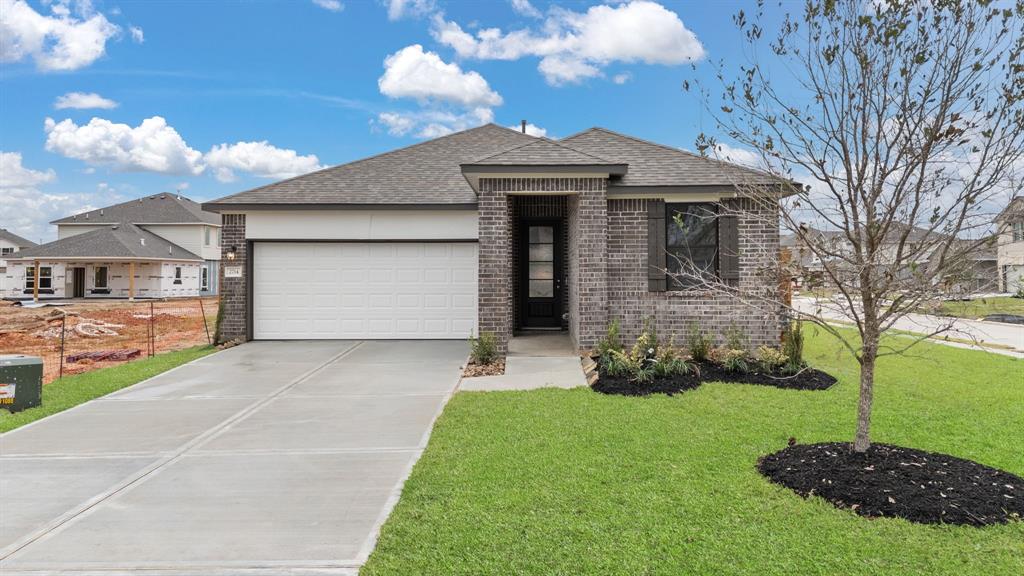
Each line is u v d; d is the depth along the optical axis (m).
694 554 3.14
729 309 9.64
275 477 4.57
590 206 9.36
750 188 4.77
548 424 5.71
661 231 9.81
